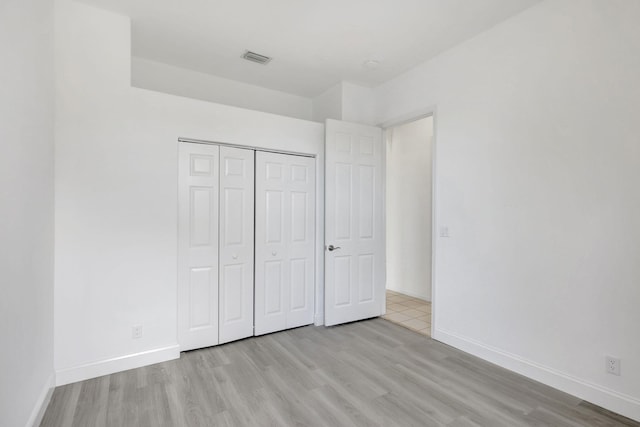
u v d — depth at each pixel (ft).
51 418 6.27
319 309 11.70
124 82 8.23
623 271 6.44
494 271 8.67
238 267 10.15
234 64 11.02
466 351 9.35
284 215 11.05
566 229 7.27
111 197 8.04
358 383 7.65
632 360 6.31
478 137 9.07
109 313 8.01
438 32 9.00
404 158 16.56
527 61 7.96
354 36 9.26
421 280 15.57
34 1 6.03
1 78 4.61
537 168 7.77
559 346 7.37
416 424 6.17
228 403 6.82
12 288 4.94
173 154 8.88
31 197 5.84
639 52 6.24
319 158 11.65
